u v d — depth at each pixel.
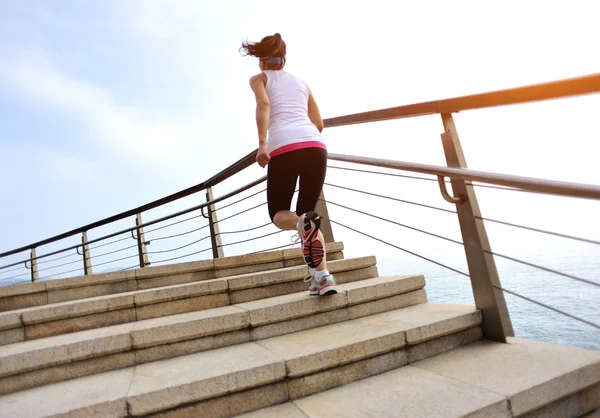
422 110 1.96
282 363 1.45
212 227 4.39
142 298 2.12
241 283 2.32
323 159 2.11
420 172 1.86
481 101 1.59
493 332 1.80
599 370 1.40
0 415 1.25
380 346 1.61
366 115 2.53
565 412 1.34
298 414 1.31
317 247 2.00
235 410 1.37
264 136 1.98
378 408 1.27
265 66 2.26
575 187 1.15
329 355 1.52
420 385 1.42
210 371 1.43
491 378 1.39
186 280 2.81
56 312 1.96
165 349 1.72
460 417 1.15
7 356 1.50
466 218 1.87
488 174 1.49
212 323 1.79
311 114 2.37
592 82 1.16
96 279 2.60
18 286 2.40
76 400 1.31
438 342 1.76
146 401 1.28
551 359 1.49
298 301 1.96
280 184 2.11
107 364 1.64
